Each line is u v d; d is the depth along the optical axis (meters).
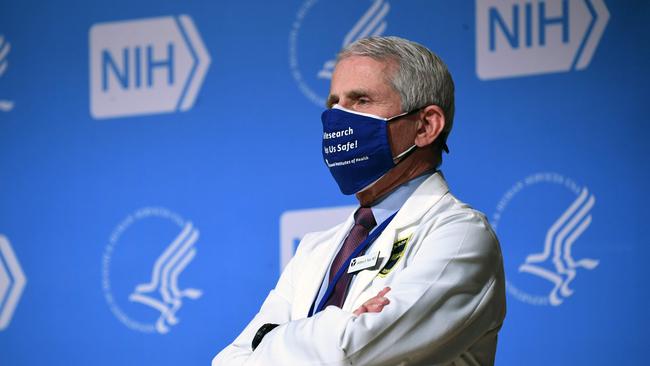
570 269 8.62
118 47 10.33
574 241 8.66
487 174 8.97
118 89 10.25
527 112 8.97
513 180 8.90
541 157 8.86
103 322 9.88
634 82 8.78
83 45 10.45
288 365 5.33
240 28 10.00
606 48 8.88
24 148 10.44
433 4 9.42
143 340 9.73
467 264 5.57
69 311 9.99
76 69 10.44
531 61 9.04
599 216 8.64
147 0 10.32
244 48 9.95
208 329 9.54
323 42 9.74
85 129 10.30
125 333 9.79
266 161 9.68
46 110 10.45
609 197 8.65
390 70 6.07
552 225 8.73
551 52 9.00
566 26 9.00
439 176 6.13
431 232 5.73
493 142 9.01
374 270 5.72
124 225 9.98
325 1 9.78
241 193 9.70
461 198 9.00
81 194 10.18
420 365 5.40
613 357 8.43
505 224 8.84
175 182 9.91
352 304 5.65
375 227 6.04
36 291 10.12
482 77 9.14
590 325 8.51
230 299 9.53
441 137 6.22
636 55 8.81
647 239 8.51
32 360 10.01
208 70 10.02
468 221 5.75
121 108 10.22
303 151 9.60
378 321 5.30
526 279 8.70
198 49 10.09
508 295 8.71
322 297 5.93
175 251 9.78
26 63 10.59
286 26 9.87
